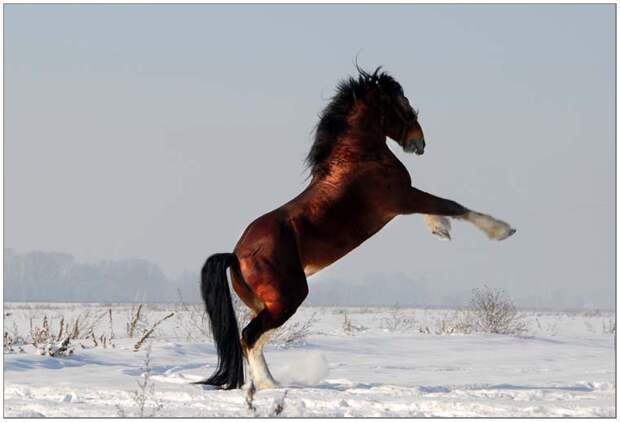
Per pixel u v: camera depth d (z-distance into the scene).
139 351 17.94
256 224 12.60
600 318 48.12
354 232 12.61
